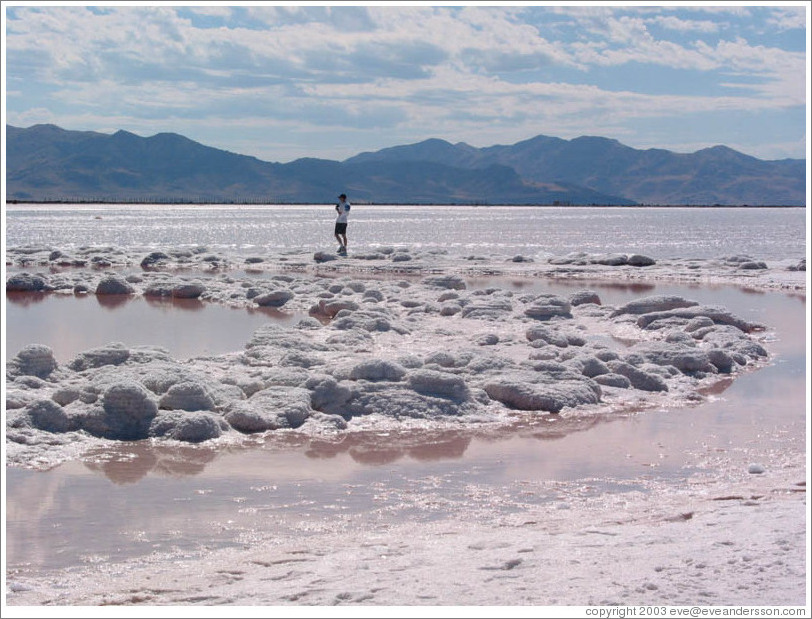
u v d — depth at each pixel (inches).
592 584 199.8
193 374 404.5
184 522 262.5
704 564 211.2
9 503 277.1
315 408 394.3
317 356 473.1
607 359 491.8
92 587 211.3
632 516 266.5
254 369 450.3
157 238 2042.3
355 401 400.5
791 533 233.6
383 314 631.8
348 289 811.4
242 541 247.6
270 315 708.7
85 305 759.7
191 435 350.9
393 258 1255.5
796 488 293.0
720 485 304.8
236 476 309.7
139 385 365.4
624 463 333.1
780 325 679.1
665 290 930.7
